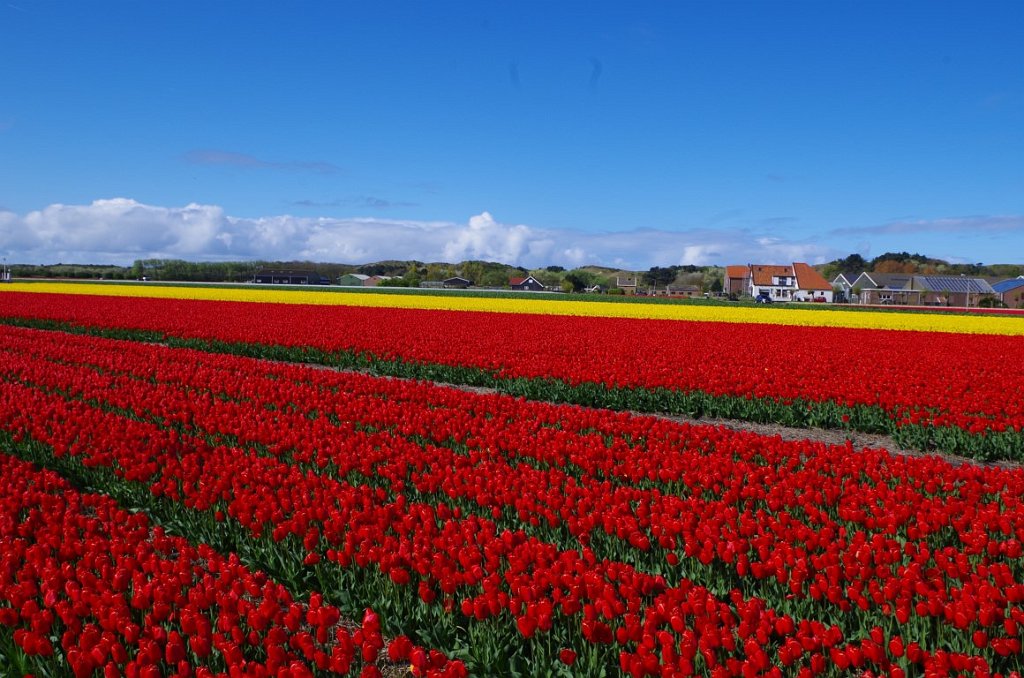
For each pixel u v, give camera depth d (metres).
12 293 58.38
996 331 38.06
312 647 5.24
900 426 14.43
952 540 7.83
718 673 4.79
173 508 8.83
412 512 8.12
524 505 8.14
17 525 7.92
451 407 14.59
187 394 15.80
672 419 16.27
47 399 15.16
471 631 6.01
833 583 6.28
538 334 30.11
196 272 133.25
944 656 5.02
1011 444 13.20
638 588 6.33
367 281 139.25
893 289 109.56
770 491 8.85
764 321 43.03
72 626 5.65
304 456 10.45
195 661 5.70
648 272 175.75
